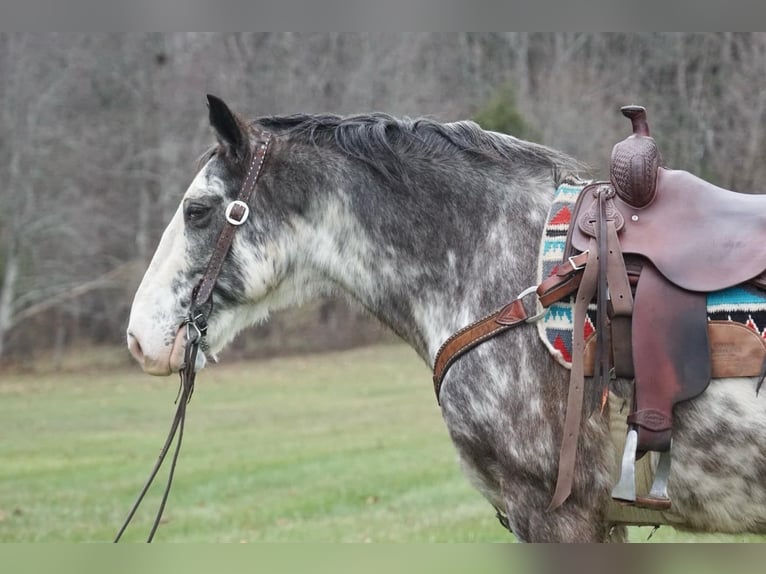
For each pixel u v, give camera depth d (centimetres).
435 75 2942
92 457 1172
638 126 316
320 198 348
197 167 367
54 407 1784
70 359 2656
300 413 1559
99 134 2866
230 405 1714
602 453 304
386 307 347
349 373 2212
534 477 306
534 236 320
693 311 293
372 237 343
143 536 702
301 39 2903
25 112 2758
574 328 299
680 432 296
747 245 295
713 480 296
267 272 348
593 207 312
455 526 688
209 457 1130
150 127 2898
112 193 2881
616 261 301
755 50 2405
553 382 304
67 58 2834
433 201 337
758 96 2369
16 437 1394
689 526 313
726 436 290
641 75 2611
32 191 2747
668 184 312
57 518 792
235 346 2684
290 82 2888
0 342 2653
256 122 361
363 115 360
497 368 309
